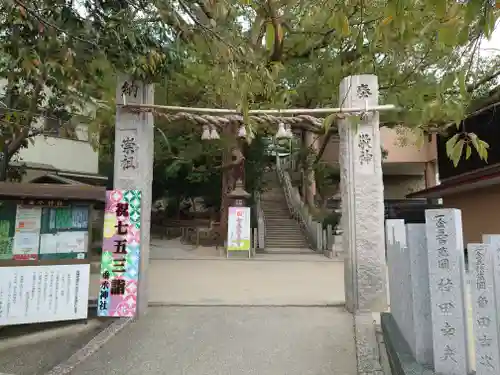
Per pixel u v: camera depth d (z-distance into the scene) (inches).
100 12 189.5
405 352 151.1
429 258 137.8
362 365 167.2
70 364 170.1
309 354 182.5
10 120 275.6
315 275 403.2
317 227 625.3
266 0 139.7
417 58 283.7
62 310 219.1
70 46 175.9
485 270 124.3
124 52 198.4
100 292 235.1
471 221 549.3
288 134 251.3
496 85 333.7
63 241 225.5
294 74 438.0
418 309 145.2
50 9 172.6
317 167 781.9
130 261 237.0
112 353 184.1
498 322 121.6
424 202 856.9
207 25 164.7
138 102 250.1
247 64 154.9
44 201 221.3
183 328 217.8
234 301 275.4
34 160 548.1
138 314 235.1
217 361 175.5
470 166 526.9
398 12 79.1
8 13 162.9
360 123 256.2
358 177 256.1
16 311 208.2
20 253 214.5
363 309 243.6
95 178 621.9
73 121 281.1
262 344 194.7
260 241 633.0
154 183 831.7
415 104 189.3
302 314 243.1
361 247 250.2
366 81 256.8
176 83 434.6
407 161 808.9
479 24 73.5
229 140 570.3
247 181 757.9
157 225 864.3
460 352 129.8
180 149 685.3
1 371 168.1
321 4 149.3
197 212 963.3
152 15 191.5
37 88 278.1
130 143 249.3
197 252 595.8
